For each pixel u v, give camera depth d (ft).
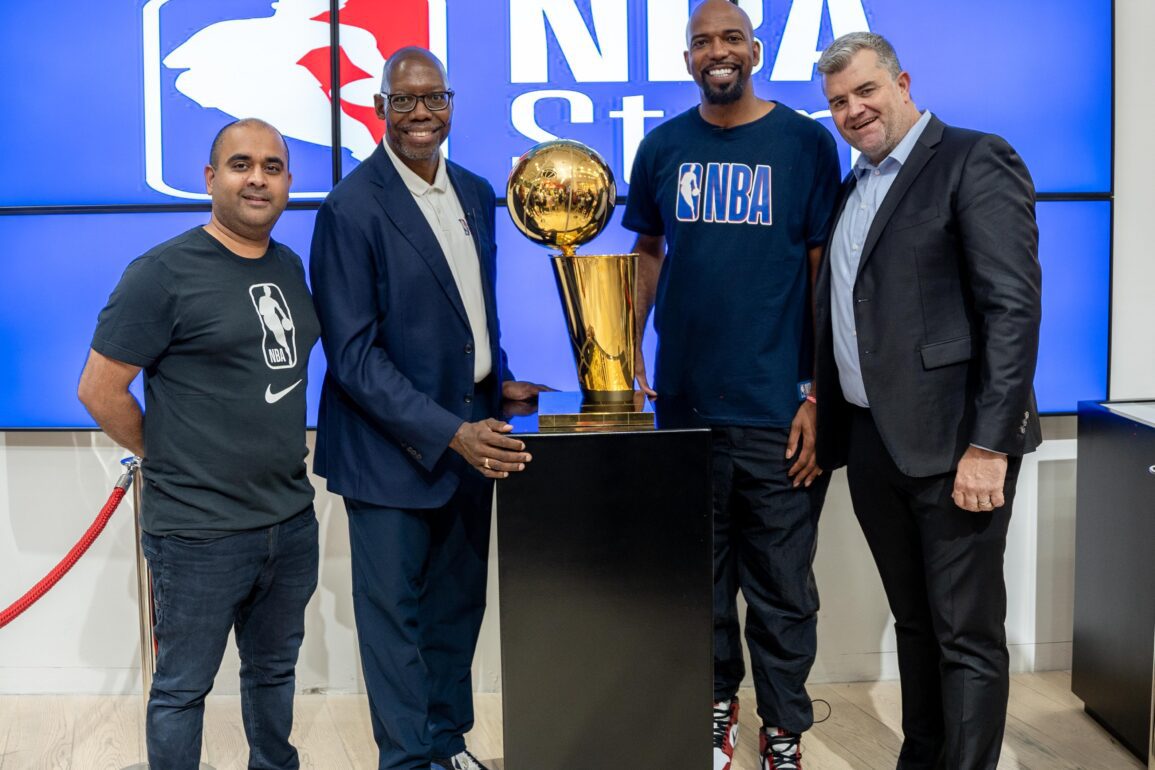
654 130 8.14
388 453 7.34
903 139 7.00
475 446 6.43
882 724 9.20
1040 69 9.23
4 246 9.24
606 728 6.38
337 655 9.88
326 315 7.27
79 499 9.66
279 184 6.78
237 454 6.77
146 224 9.27
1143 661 8.20
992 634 7.07
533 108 9.20
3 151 9.18
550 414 6.46
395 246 7.23
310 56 9.14
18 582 9.75
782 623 8.16
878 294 6.94
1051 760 8.41
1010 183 6.63
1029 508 9.86
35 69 9.12
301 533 7.23
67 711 9.50
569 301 6.72
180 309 6.59
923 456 6.89
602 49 9.17
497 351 7.80
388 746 7.69
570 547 6.24
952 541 6.99
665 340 8.07
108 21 9.08
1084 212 9.37
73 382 9.37
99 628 9.80
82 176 9.20
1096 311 9.46
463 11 9.11
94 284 9.29
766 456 7.95
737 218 7.73
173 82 9.14
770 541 8.08
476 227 7.67
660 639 6.30
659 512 6.23
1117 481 8.56
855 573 9.91
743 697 9.84
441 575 7.98
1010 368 6.48
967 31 9.18
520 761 6.39
